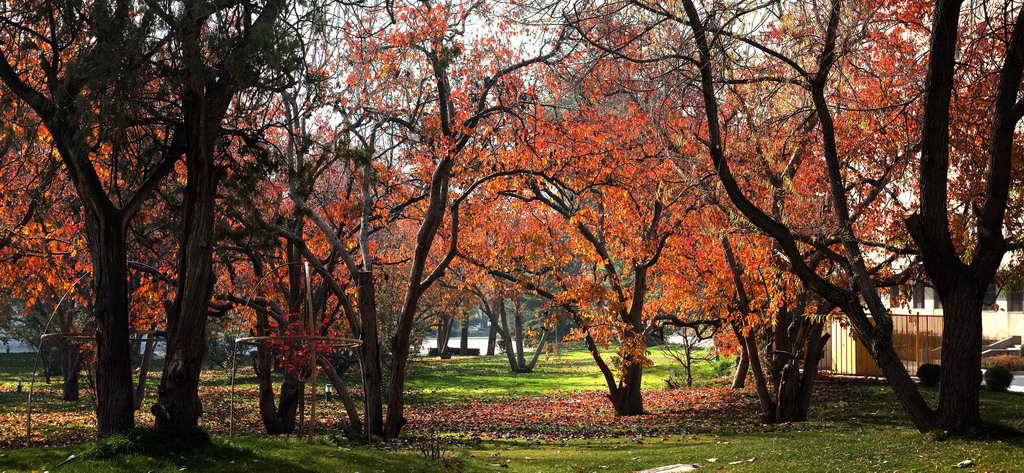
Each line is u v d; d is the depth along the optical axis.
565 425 23.86
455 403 33.41
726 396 30.19
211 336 33.25
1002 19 13.46
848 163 18.91
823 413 22.94
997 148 12.12
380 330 30.61
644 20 14.63
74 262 23.11
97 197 13.71
